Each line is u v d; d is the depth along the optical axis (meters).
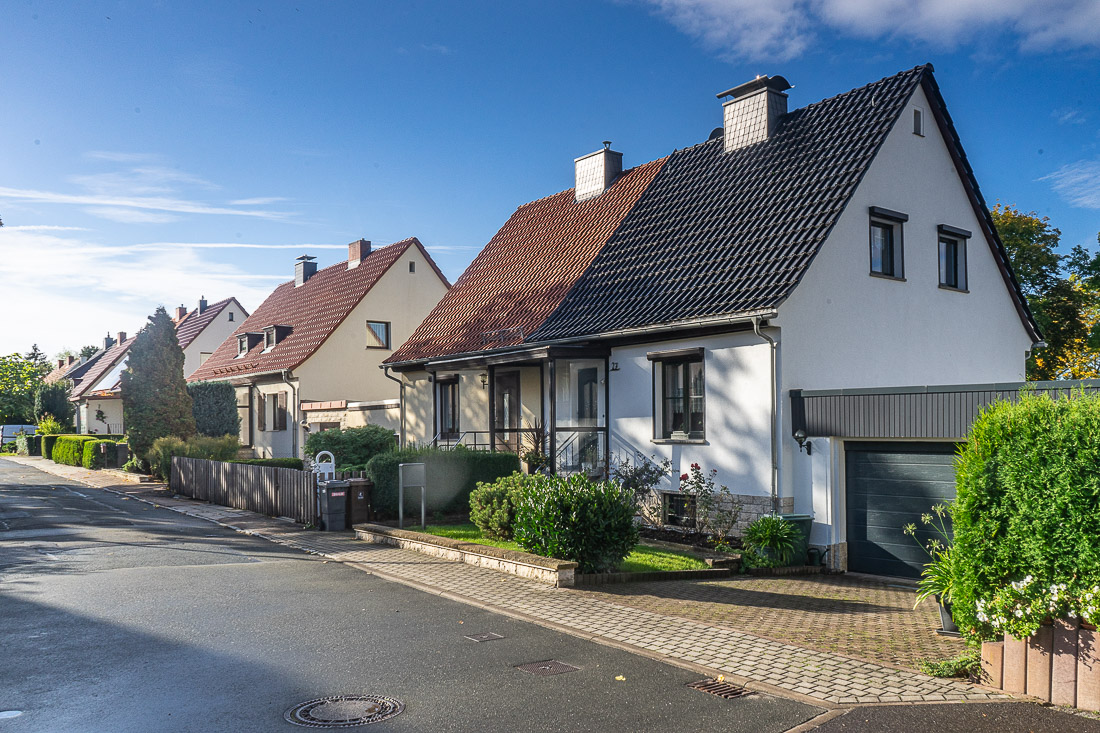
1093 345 25.91
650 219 19.66
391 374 26.36
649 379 16.58
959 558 6.99
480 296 23.16
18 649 7.39
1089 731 5.61
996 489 6.68
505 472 17.23
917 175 17.38
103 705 5.98
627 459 17.03
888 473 13.32
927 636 8.41
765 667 7.08
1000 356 19.48
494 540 13.28
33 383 58.31
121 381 27.94
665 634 8.18
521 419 20.42
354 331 32.03
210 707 5.96
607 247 19.94
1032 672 6.31
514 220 26.25
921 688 6.52
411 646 7.61
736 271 15.55
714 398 15.28
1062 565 6.23
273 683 6.50
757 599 10.52
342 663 7.05
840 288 15.36
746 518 14.61
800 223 15.51
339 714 5.84
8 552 12.66
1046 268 26.27
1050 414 6.46
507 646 7.66
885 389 12.84
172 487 23.84
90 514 18.08
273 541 14.52
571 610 9.23
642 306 16.66
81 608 8.98
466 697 6.23
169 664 6.97
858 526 13.67
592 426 17.84
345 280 34.94
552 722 5.74
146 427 27.53
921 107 17.56
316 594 9.89
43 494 22.52
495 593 10.08
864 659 7.36
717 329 15.15
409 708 5.98
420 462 15.81
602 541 11.21
